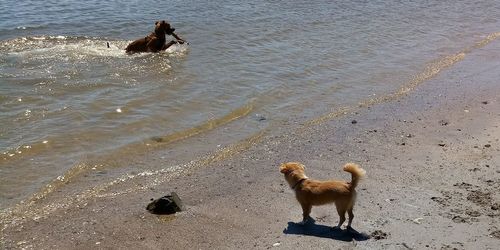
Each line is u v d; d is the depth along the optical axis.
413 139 11.07
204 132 11.50
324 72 15.62
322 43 18.38
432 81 15.09
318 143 10.96
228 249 7.27
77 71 14.87
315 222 7.90
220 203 8.52
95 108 12.33
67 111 12.05
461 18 23.48
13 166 9.70
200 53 16.83
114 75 14.70
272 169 9.79
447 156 10.18
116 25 19.89
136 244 7.41
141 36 18.92
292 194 8.80
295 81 14.74
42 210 8.37
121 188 9.10
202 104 12.89
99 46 17.47
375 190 8.81
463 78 15.30
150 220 8.02
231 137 11.27
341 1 24.92
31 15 20.56
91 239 7.55
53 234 7.69
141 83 14.12
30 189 8.99
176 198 8.38
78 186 9.16
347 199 7.38
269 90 13.92
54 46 17.20
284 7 23.05
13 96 12.77
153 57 16.42
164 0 23.48
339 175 9.48
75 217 8.16
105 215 8.18
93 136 11.00
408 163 9.90
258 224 7.90
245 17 21.05
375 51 17.94
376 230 7.62
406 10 24.28
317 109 12.95
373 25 21.23
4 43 17.17
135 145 10.73
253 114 12.51
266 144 10.92
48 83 13.78
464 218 7.90
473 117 12.26
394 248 7.18
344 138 11.20
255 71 15.30
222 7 22.55
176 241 7.48
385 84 14.88
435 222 7.81
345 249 7.18
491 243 7.27
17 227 7.88
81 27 19.44
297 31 19.58
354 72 15.77
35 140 10.65
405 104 13.27
